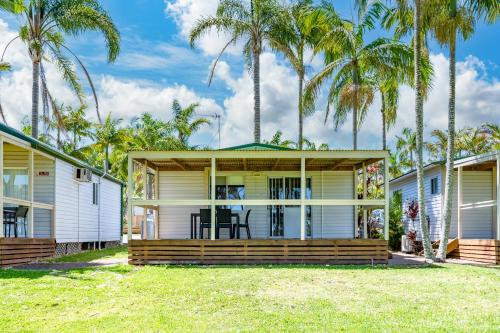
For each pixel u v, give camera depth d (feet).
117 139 109.29
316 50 62.18
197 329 16.26
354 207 49.49
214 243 39.22
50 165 45.96
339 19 63.87
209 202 39.40
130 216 39.24
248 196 49.08
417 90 43.73
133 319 17.67
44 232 45.91
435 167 57.11
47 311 19.06
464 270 35.29
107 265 36.96
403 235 59.62
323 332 15.96
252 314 18.72
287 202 39.50
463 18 42.91
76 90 63.46
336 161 44.21
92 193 59.47
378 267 36.96
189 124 112.88
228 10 71.51
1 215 34.50
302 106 63.16
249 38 72.18
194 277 29.66
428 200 59.82
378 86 77.10
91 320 17.46
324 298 22.44
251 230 48.93
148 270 33.73
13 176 45.68
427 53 50.98
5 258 34.65
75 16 60.34
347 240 39.37
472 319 18.12
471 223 54.39
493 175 54.75
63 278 28.19
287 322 17.39
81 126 106.83
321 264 38.63
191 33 71.26
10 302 20.58
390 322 17.46
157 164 46.60
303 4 72.69
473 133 99.50
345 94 61.16
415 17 43.47
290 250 39.32
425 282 28.25
